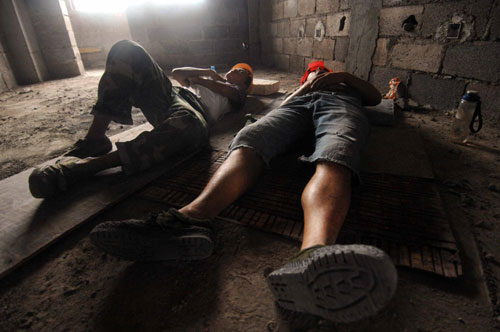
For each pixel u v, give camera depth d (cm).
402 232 112
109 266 106
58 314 89
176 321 86
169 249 96
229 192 112
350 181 115
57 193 145
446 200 135
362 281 60
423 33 275
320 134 135
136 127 244
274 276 75
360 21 346
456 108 261
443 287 92
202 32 654
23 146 226
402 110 280
